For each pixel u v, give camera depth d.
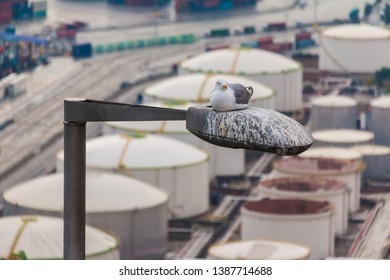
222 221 94.81
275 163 101.00
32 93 139.62
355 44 148.50
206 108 16.59
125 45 171.38
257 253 69.69
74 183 17.28
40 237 66.06
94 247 70.19
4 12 178.25
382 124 119.12
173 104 117.62
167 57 168.38
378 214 96.50
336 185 90.25
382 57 148.88
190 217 96.19
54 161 113.06
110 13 197.25
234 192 103.50
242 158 109.19
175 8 198.75
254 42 172.62
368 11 190.75
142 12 199.25
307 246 80.25
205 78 124.75
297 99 134.38
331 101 122.38
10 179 107.56
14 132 122.38
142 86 149.00
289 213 81.94
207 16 197.00
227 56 136.00
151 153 97.56
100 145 99.44
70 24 178.25
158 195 86.50
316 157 100.94
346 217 90.38
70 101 17.09
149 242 83.75
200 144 107.06
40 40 158.12
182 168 96.00
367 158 106.75
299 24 189.88
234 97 16.41
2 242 66.38
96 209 82.06
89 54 163.88
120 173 95.38
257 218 80.88
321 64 152.00
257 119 16.22
